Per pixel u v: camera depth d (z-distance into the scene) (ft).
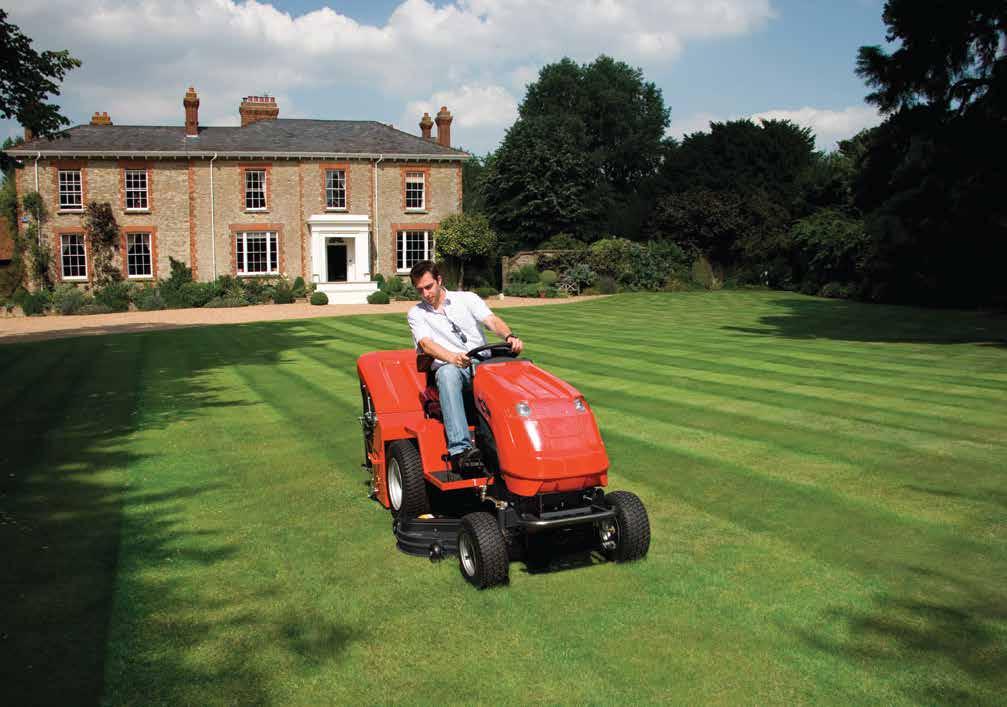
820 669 11.51
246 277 107.24
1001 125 63.57
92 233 101.71
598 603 13.70
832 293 101.45
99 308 94.22
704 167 136.05
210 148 105.09
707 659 11.82
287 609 13.58
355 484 21.18
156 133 109.70
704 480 21.01
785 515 18.25
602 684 11.12
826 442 24.77
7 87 49.85
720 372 38.73
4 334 70.79
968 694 10.84
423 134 128.16
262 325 69.46
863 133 114.42
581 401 14.96
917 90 69.51
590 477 14.43
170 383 38.50
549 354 45.85
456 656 11.94
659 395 32.78
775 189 128.98
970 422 27.32
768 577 14.76
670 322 67.46
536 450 13.99
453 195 114.11
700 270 126.00
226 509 19.17
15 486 21.18
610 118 188.44
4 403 33.53
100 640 12.50
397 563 15.64
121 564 15.65
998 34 64.85
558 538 16.69
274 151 106.11
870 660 11.77
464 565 14.78
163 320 80.43
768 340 53.06
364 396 21.70
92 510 19.12
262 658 11.92
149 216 103.81
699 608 13.50
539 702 10.69
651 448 24.26
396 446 17.48
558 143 142.00
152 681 11.28
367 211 110.73
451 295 17.84
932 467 21.97
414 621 13.08
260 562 15.72
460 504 18.10
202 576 15.03
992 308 79.41
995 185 65.05
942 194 72.23
